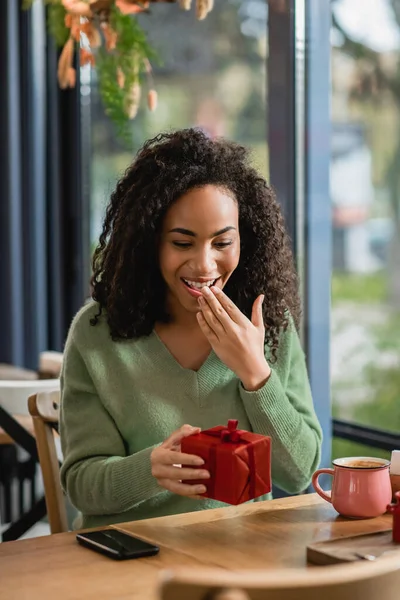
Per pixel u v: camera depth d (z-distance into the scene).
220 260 2.14
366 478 1.89
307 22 3.34
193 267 2.12
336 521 1.90
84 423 2.20
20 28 5.10
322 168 3.38
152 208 2.13
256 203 2.30
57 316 5.12
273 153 3.40
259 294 2.32
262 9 3.72
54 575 1.60
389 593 1.19
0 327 5.34
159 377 2.21
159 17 4.19
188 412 2.20
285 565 1.63
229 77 3.90
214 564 1.64
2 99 5.16
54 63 4.93
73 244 4.99
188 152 2.18
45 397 2.43
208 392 2.21
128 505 2.04
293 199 3.37
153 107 3.55
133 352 2.23
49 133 5.04
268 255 2.32
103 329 2.25
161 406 2.19
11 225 5.21
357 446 3.47
